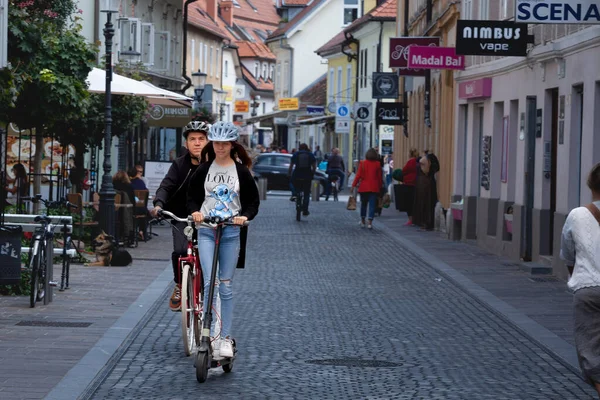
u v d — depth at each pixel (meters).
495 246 36.62
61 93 27.84
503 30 31.16
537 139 32.38
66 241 24.16
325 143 116.00
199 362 14.62
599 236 12.94
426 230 46.34
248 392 14.23
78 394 13.76
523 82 34.12
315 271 30.11
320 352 17.45
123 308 21.62
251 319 20.92
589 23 23.55
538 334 19.33
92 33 52.78
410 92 67.31
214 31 110.50
